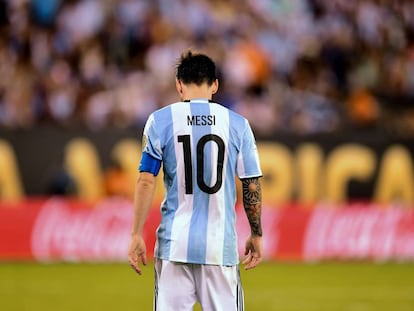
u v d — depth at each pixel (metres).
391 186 50.25
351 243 49.50
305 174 49.44
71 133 47.59
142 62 60.41
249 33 63.31
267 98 61.06
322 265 47.62
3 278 41.25
